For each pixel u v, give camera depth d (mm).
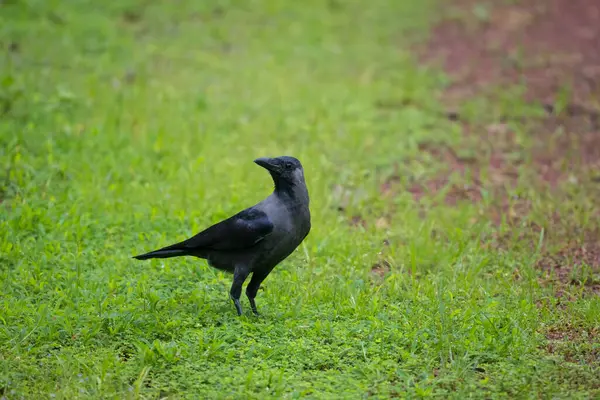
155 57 19672
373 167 15047
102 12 22000
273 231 9695
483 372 8883
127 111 16562
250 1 23438
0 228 11703
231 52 20344
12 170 13430
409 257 11797
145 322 9625
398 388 8438
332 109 17266
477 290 10781
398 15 23344
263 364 8852
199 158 14141
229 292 10531
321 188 13828
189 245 9984
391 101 18016
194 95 17578
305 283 10836
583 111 17672
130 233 12141
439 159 15609
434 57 20719
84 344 9219
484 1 24500
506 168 15289
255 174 14367
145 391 8352
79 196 13094
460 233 12391
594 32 22188
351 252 11859
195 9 22703
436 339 9430
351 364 8992
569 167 15281
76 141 14914
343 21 22750
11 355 8883
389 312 10078
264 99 17656
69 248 11586
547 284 11203
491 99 18281
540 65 20125
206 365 8844
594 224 13047
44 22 20766
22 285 10438
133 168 14234
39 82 17391
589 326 9914
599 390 8438
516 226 13008
